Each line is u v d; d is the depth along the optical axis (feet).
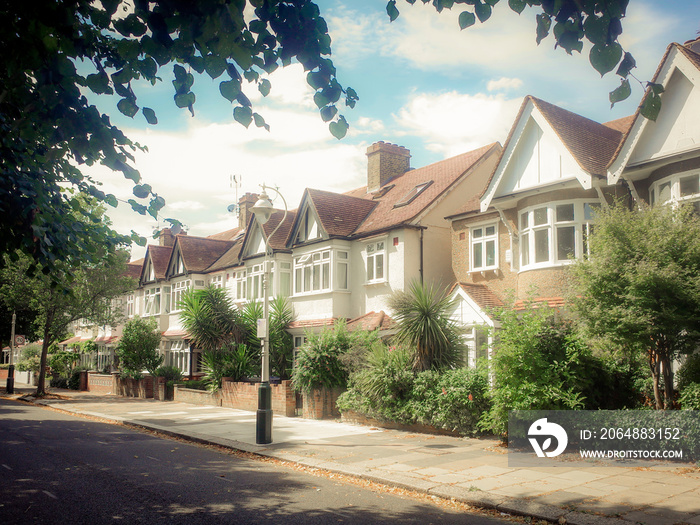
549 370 36.63
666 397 34.32
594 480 27.94
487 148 78.84
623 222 34.42
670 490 25.58
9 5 11.97
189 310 77.10
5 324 124.88
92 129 14.80
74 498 25.96
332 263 74.64
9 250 20.45
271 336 74.43
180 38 12.52
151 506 24.54
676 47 42.75
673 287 30.96
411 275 68.23
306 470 33.47
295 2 13.12
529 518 22.77
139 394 92.84
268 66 13.98
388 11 13.85
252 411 66.08
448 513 23.88
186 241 117.91
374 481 29.84
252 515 23.16
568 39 12.89
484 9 13.38
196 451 40.78
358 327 60.90
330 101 14.51
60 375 127.75
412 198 75.66
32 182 19.49
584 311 33.86
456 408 43.09
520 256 56.08
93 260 25.73
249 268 93.97
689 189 42.14
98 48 14.96
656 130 44.27
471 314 56.95
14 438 46.52
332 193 82.43
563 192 52.08
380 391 48.34
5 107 16.63
